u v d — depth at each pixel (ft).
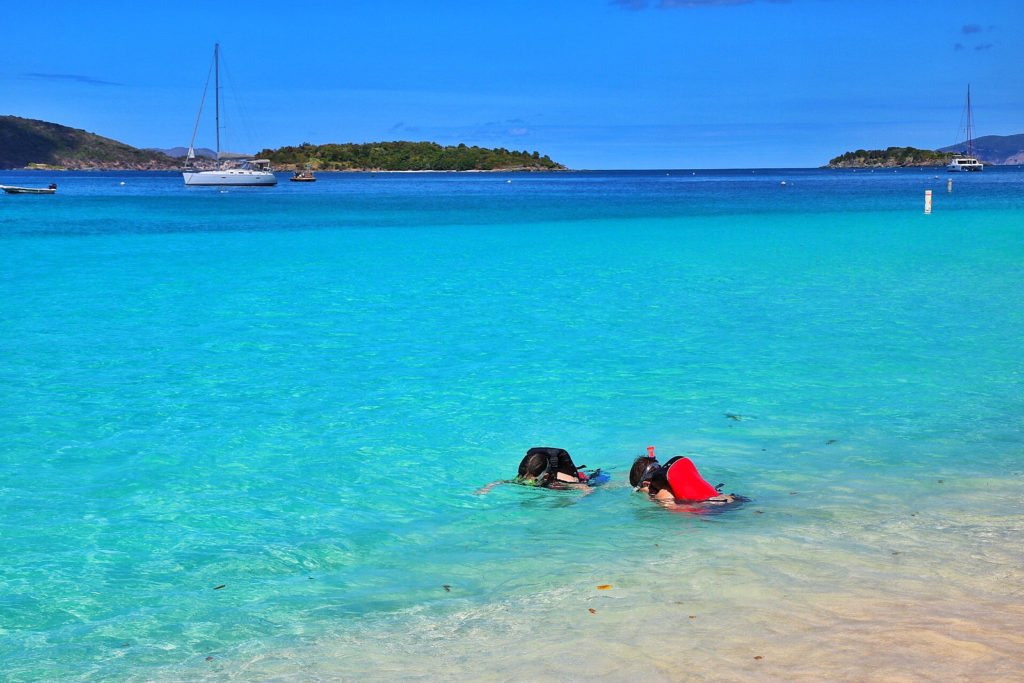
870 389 33.83
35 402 32.45
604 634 13.42
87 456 25.85
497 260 87.97
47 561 17.79
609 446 26.78
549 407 31.71
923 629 13.00
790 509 20.24
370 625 14.37
